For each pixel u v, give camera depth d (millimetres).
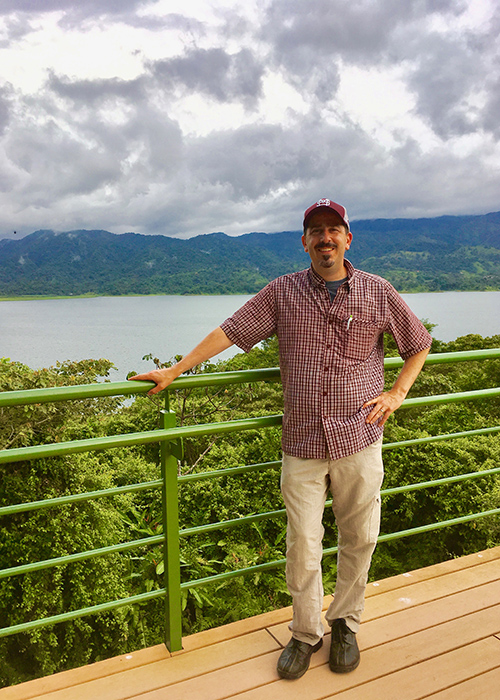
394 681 1682
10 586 5113
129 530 6289
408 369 1762
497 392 2371
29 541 5172
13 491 5152
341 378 1634
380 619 2002
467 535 8406
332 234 1591
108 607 1776
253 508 6945
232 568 6059
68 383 5434
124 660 1804
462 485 8516
